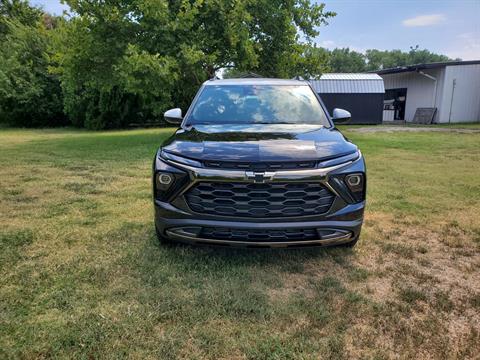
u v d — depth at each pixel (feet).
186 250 10.80
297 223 9.11
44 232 12.19
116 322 7.34
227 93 13.87
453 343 6.94
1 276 9.14
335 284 9.07
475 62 70.79
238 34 38.37
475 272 9.86
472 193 17.75
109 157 28.30
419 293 8.66
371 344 6.88
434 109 72.02
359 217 9.70
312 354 6.58
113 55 38.70
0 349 6.51
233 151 9.40
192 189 9.31
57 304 7.96
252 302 8.16
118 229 12.57
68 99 68.80
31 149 33.06
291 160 9.07
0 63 71.67
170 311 7.75
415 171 23.03
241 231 9.15
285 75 44.96
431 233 12.66
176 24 35.68
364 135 46.34
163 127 69.15
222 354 6.55
